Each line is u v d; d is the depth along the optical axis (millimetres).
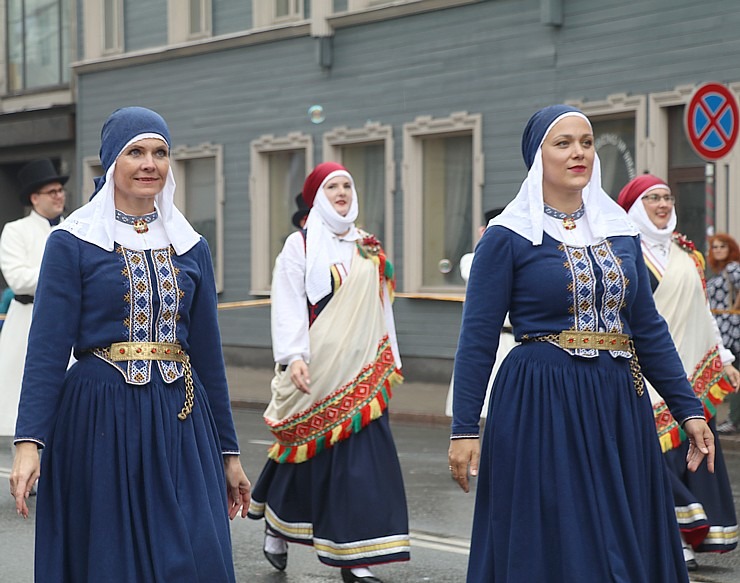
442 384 16594
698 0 13672
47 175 9336
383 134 17281
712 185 11703
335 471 6305
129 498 4117
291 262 6469
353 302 6461
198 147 20188
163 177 4246
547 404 4246
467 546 7293
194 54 20156
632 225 4473
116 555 4070
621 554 4172
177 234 4324
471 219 16500
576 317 4301
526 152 4441
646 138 14242
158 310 4227
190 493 4180
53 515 4156
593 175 4418
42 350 4121
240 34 19203
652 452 4367
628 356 4336
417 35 16766
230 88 19609
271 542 6684
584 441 4227
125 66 21438
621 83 14484
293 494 6523
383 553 6238
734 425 11906
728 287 11820
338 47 17859
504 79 15750
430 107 16672
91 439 4137
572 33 14953
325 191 6574
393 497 6316
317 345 6395
